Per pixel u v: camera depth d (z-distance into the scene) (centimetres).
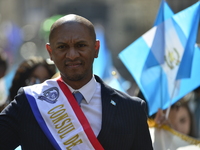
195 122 1002
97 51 571
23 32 4412
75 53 532
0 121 541
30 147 534
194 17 793
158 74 801
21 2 4847
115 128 543
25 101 546
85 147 537
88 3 4431
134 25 4038
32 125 536
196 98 1077
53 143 533
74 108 549
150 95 802
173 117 941
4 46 3697
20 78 916
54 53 544
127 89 1452
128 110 558
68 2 4569
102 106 553
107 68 1516
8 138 538
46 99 550
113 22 4250
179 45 791
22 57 3706
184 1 2977
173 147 755
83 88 558
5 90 1135
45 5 4759
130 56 805
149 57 791
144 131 568
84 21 546
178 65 789
